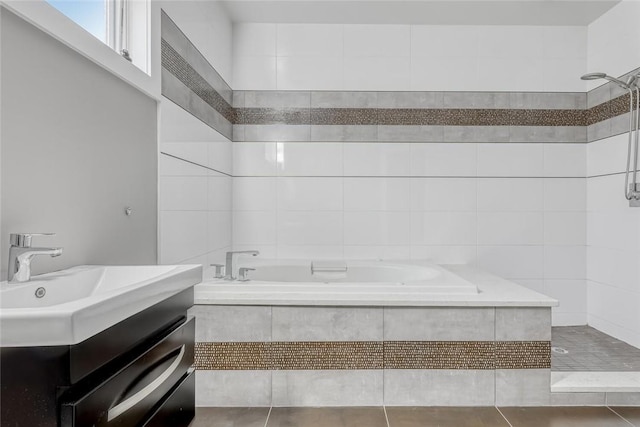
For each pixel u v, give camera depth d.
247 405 2.25
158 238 2.22
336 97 3.63
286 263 3.36
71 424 0.82
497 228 3.63
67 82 1.53
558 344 3.06
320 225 3.64
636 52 3.04
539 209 3.63
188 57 2.62
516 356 2.24
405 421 2.07
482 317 2.24
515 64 3.63
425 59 3.63
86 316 0.84
